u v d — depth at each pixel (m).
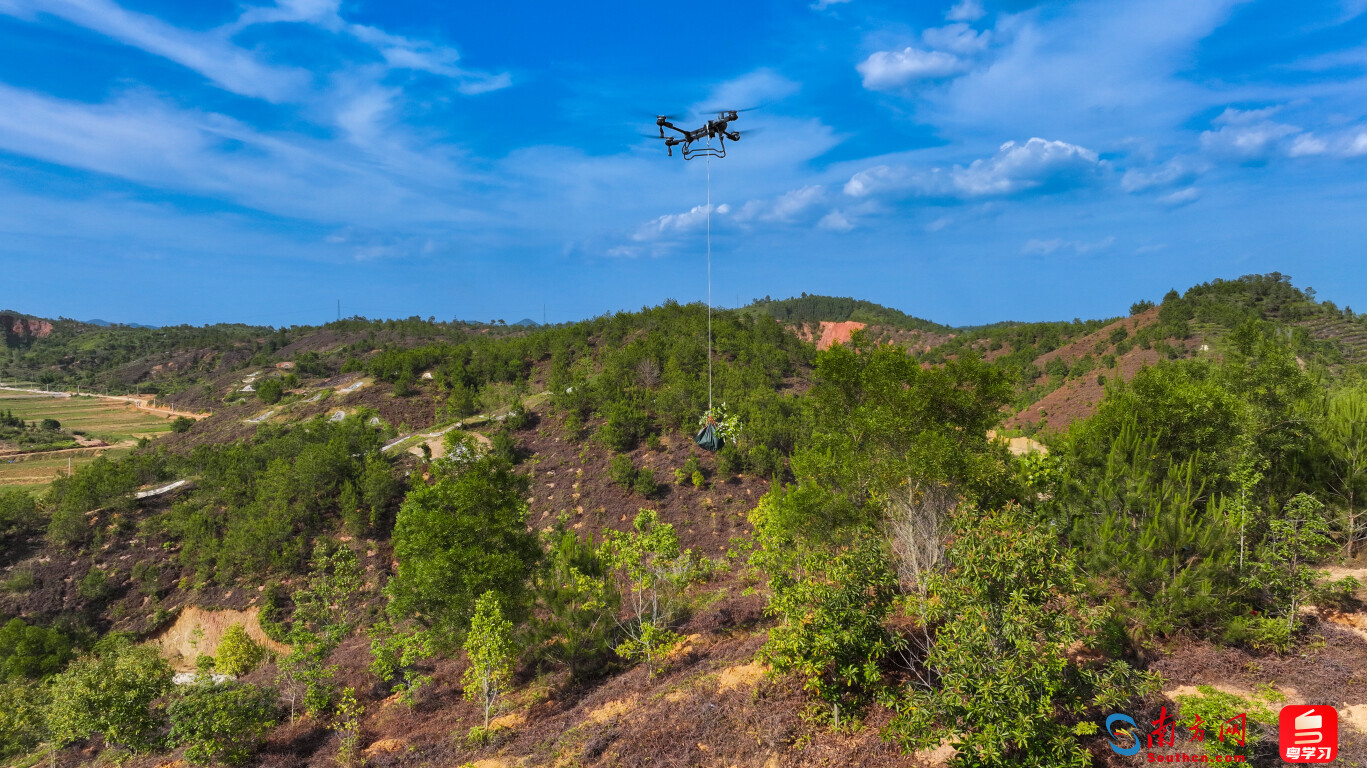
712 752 9.88
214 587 34.16
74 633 31.92
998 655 7.75
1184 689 9.59
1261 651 10.28
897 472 13.39
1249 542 11.72
